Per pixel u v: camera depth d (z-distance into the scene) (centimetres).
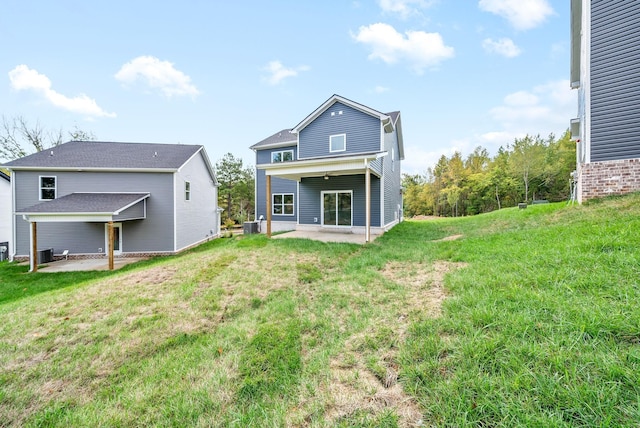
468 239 704
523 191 3023
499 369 180
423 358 213
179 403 208
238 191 2969
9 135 2184
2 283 824
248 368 247
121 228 1219
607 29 678
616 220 482
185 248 1380
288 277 527
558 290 276
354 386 199
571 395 146
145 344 311
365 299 380
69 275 902
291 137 1605
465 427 145
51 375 262
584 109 741
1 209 1419
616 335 193
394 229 1302
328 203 1255
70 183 1203
